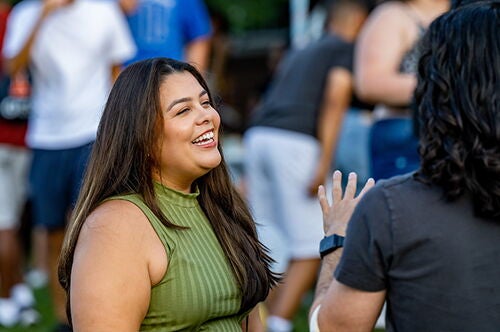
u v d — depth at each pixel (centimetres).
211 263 386
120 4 816
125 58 798
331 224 404
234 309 392
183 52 859
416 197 352
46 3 773
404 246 348
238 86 1927
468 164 346
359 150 768
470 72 351
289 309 784
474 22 358
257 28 1995
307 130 787
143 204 376
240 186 938
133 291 360
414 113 379
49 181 786
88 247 365
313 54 793
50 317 941
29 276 1113
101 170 382
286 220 799
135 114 380
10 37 809
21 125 916
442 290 345
